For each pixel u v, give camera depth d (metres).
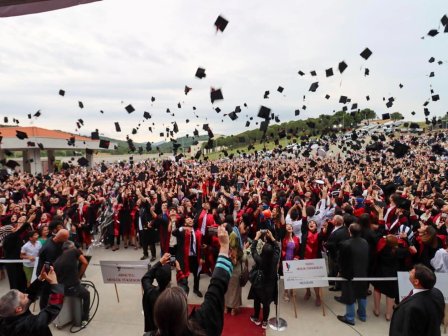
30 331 2.52
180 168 26.88
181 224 7.48
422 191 11.60
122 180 19.62
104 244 9.92
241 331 5.01
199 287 6.87
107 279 5.37
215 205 9.38
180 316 1.52
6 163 12.54
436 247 5.37
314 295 6.43
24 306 2.61
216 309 1.77
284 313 5.64
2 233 7.08
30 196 12.16
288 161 33.81
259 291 5.07
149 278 3.04
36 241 6.28
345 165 26.27
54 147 26.16
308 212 6.47
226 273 1.92
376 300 5.55
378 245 5.46
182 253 6.28
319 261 5.30
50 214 8.66
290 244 6.18
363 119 58.16
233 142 50.00
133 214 9.55
